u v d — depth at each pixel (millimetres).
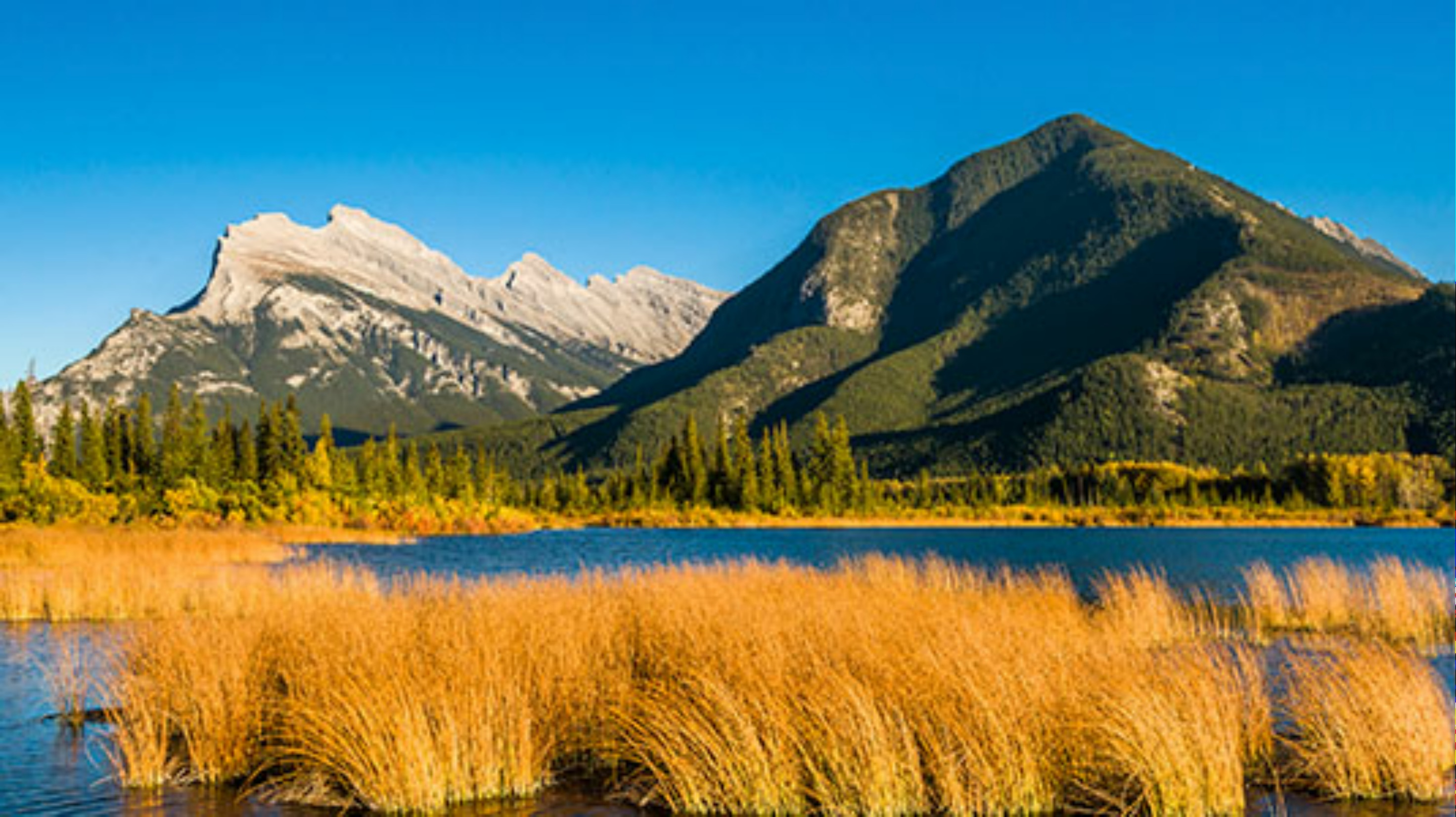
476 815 11609
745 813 11555
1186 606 29672
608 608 17547
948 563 44719
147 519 62438
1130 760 11328
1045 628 17141
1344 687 13336
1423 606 25203
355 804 11898
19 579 27734
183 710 13898
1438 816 11484
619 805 11961
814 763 11711
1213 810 11281
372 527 80312
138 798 12141
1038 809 11352
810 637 14906
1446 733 12500
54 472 91312
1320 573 29609
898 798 11320
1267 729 13930
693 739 12023
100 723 15492
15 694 17109
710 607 16891
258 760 13164
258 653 15094
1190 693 12500
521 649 14812
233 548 44125
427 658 14180
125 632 22219
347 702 12453
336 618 16172
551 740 13141
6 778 12766
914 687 12469
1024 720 11875
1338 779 12320
